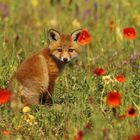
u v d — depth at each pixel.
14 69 14.44
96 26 19.09
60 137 11.34
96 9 20.17
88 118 11.76
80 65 15.81
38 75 13.41
